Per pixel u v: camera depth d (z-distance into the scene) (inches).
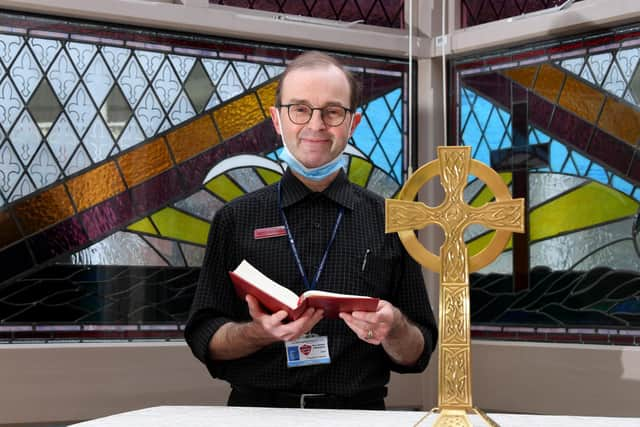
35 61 120.5
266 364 91.4
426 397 137.5
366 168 138.4
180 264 128.4
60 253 121.3
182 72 129.1
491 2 137.4
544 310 130.3
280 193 95.3
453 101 141.3
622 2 120.3
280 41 133.4
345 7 139.2
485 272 136.3
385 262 95.2
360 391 91.4
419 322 96.5
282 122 91.1
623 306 122.9
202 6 127.3
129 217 125.6
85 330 122.3
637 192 122.6
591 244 126.5
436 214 71.2
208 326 92.2
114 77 125.1
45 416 117.6
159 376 124.0
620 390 120.6
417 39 140.3
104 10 121.0
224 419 73.6
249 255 94.2
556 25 127.1
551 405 126.6
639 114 122.5
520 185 134.0
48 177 121.0
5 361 115.7
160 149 127.6
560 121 130.3
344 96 90.5
